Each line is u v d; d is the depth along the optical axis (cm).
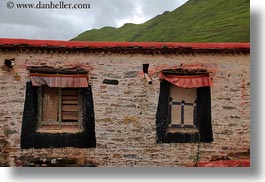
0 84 1163
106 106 1191
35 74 1157
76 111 1192
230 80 1209
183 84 1182
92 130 1188
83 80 1166
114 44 1172
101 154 1190
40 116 1181
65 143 1182
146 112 1198
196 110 1215
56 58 1166
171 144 1203
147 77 1173
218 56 1202
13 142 1169
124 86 1191
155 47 1177
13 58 1159
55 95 1189
